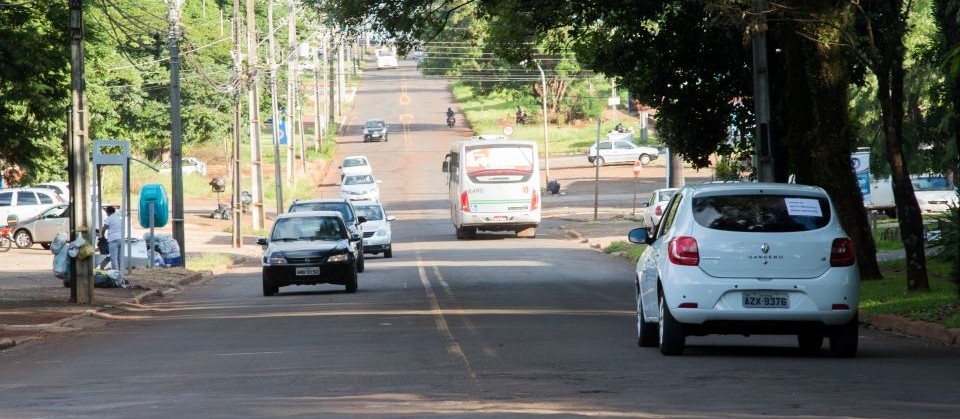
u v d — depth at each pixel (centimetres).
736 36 5312
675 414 1881
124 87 13962
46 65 4966
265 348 3156
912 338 3241
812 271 2656
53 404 2184
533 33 5850
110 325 4231
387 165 17962
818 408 1941
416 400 2081
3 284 6088
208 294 5794
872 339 3216
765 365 2573
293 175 15212
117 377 2625
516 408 1962
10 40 4906
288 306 4759
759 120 4747
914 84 7612
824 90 4678
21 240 9469
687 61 5825
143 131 15862
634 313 4100
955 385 2234
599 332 3394
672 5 5591
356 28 5544
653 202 9600
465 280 6009
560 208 13438
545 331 3428
